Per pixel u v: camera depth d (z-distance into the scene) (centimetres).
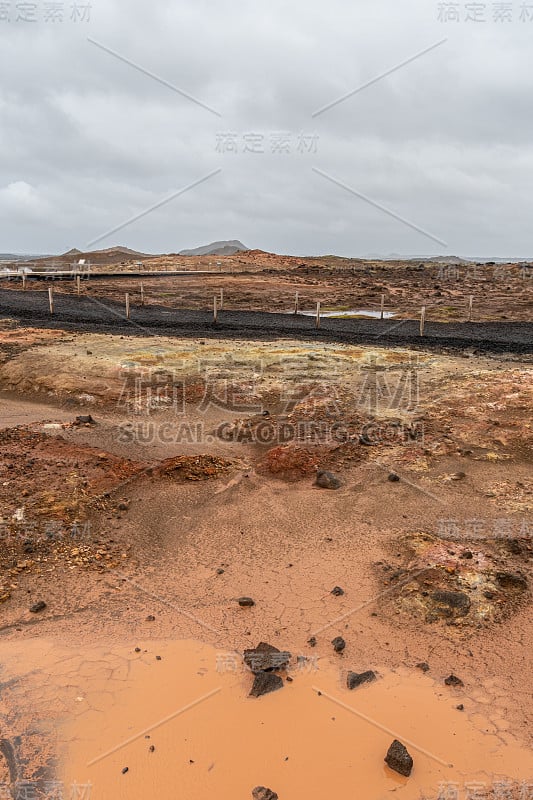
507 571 598
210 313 2380
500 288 3219
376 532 693
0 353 1385
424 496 775
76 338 1562
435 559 622
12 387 1233
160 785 384
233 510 752
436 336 1761
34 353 1375
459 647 506
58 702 450
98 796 377
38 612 556
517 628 525
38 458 843
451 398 1100
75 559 637
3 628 535
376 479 827
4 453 854
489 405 1052
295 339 1625
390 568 618
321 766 397
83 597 580
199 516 739
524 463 862
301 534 696
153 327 1873
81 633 530
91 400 1145
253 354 1379
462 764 397
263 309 2612
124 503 756
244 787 383
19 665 488
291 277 3931
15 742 415
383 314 2397
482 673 477
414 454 894
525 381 1153
